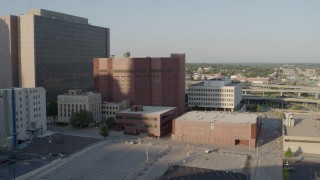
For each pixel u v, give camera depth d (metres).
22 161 193.50
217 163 193.38
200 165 189.12
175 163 192.75
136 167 185.25
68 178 168.38
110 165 188.38
